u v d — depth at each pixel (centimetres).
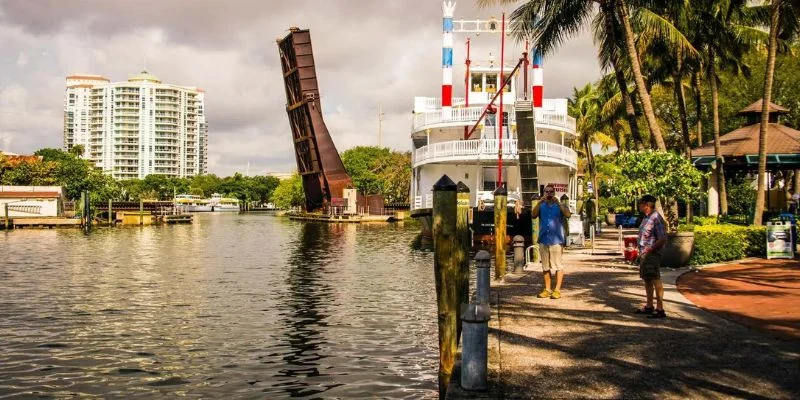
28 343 1203
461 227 905
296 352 1141
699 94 3506
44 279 2169
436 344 1201
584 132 5322
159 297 1755
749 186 4106
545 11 2219
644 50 2575
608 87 4478
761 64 4250
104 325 1372
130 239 4575
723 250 1730
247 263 2734
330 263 2716
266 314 1494
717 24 2708
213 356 1115
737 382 631
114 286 1988
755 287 1243
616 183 1916
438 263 779
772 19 2212
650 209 982
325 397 902
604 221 5412
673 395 594
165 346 1184
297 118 7262
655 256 968
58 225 6356
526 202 3259
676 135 5106
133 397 901
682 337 824
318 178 7731
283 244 3988
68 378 986
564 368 687
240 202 19438
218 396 906
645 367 688
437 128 3853
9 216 6406
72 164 8519
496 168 3647
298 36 6669
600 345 787
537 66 3959
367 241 4231
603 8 2127
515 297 1175
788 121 4244
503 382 638
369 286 1970
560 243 1166
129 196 14500
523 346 785
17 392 918
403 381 973
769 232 1791
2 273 2352
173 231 5853
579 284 1358
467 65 4069
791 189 4538
